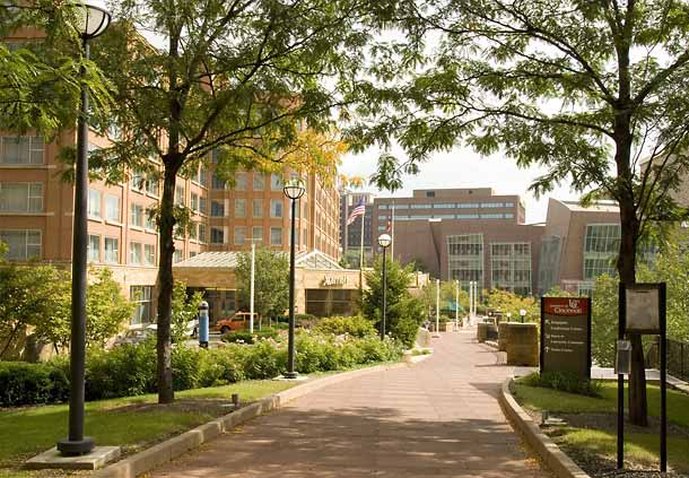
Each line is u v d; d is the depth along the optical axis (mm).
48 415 11906
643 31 11633
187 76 12164
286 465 8859
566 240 120250
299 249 81250
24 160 47000
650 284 8242
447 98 12664
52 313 21719
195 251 74312
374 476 8312
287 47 12438
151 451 8695
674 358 20844
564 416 12398
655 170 12133
